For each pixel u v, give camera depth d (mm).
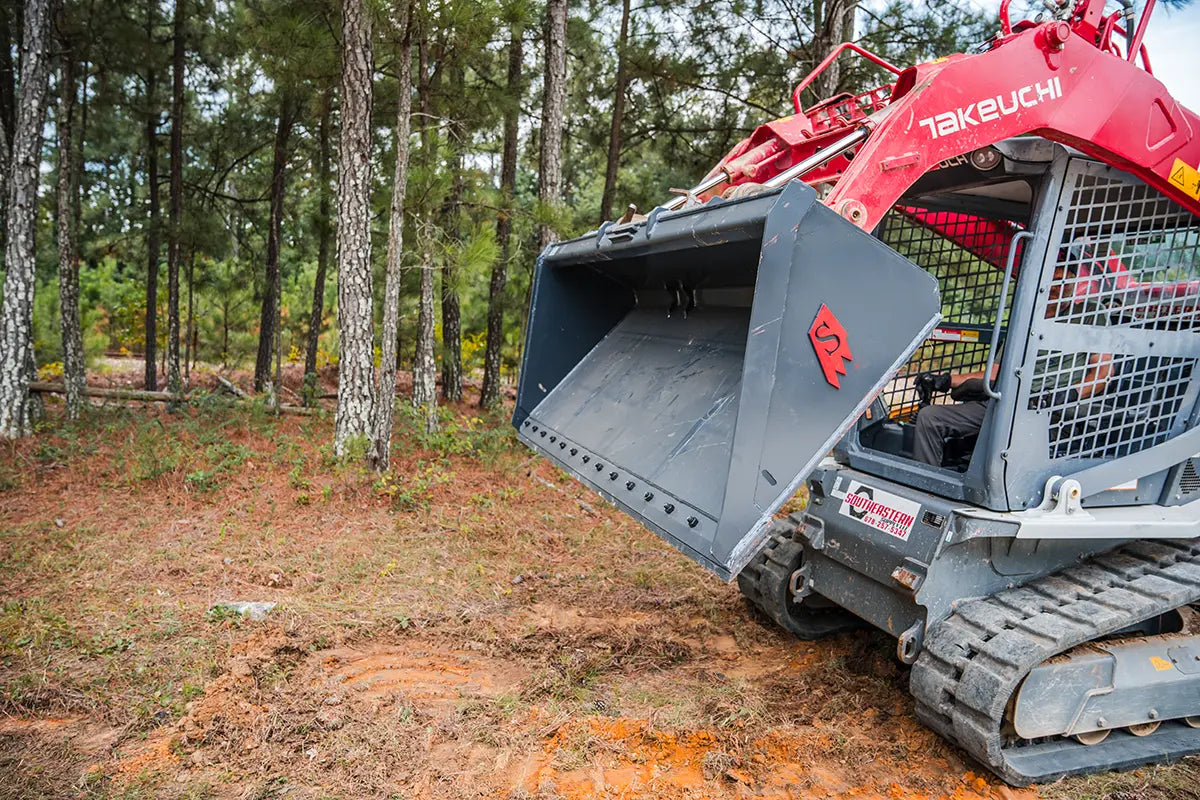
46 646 3922
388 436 7426
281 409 10797
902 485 3750
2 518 5887
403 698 3594
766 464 2715
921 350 4344
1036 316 3305
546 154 9445
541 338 4426
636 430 3736
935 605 3412
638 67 11453
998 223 4336
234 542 5566
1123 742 3531
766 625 4656
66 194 9625
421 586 5027
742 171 3738
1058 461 3449
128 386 14320
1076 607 3299
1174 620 3799
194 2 11695
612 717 3539
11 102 11016
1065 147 3283
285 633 4191
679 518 3092
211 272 14883
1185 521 3568
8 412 8484
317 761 3115
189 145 13711
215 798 2867
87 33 10570
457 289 7699
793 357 2725
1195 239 3678
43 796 2838
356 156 7121
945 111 3105
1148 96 3396
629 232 3533
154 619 4289
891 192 3037
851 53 10164
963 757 3379
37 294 14594
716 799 2990
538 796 2936
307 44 8703
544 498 7184
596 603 4934
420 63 8438
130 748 3166
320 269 12398
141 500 6438
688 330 4023
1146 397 3629
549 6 9406
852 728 3578
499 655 4160
